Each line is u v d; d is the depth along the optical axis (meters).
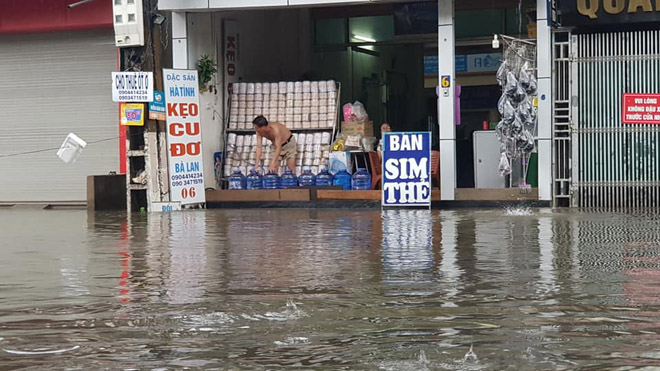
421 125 21.95
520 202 16.70
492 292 6.54
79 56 20.02
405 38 20.33
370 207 17.27
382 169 16.52
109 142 19.89
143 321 5.64
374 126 22.22
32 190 20.50
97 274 7.89
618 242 9.85
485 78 20.30
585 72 16.52
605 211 15.13
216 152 18.81
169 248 10.03
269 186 18.02
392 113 22.19
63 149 17.66
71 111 20.12
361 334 5.13
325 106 18.66
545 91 16.45
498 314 5.68
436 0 17.02
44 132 20.36
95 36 19.86
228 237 11.26
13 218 16.16
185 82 17.53
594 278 7.14
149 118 17.30
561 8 16.16
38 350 4.86
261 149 18.31
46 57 20.27
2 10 20.06
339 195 17.47
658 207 16.09
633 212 14.79
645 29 16.31
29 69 20.39
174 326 5.46
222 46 19.08
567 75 16.64
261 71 20.38
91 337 5.18
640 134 16.36
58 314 5.93
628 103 16.33
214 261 8.70
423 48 21.83
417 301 6.21
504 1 19.22
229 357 4.62
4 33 20.27
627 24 16.27
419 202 16.36
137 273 7.91
